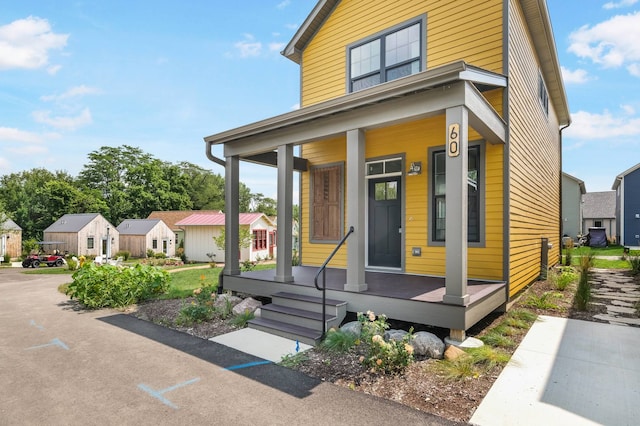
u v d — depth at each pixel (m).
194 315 5.77
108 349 4.61
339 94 7.98
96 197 40.56
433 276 6.56
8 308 7.49
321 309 5.25
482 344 4.35
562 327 5.23
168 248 28.55
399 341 4.07
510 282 5.89
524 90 7.16
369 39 7.50
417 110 4.70
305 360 4.11
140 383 3.57
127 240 27.38
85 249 25.83
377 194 7.51
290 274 6.18
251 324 5.43
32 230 36.28
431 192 6.65
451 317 4.28
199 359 4.21
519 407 2.99
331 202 8.13
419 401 3.12
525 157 7.18
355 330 4.68
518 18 6.71
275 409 3.02
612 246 25.28
